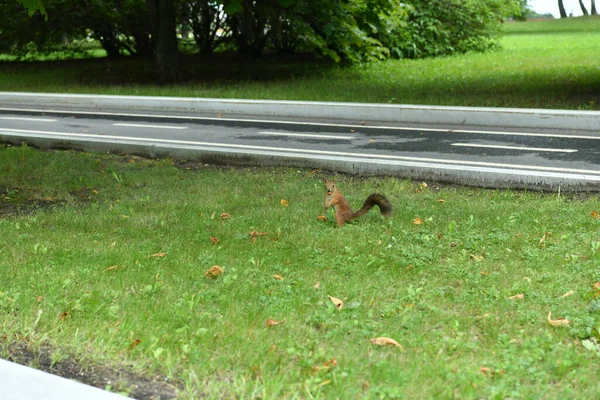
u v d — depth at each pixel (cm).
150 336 441
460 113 1490
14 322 470
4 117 1919
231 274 588
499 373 389
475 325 471
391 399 364
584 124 1352
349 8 2784
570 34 4788
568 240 660
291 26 2778
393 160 1118
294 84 2372
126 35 3331
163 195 925
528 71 2530
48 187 998
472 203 830
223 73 2819
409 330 462
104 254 652
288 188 947
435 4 3522
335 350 429
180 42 3525
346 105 1647
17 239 713
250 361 409
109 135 1502
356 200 862
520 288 530
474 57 3316
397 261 616
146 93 2220
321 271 597
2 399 353
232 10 2492
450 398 363
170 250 666
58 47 3497
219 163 1170
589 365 403
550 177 889
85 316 483
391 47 3303
